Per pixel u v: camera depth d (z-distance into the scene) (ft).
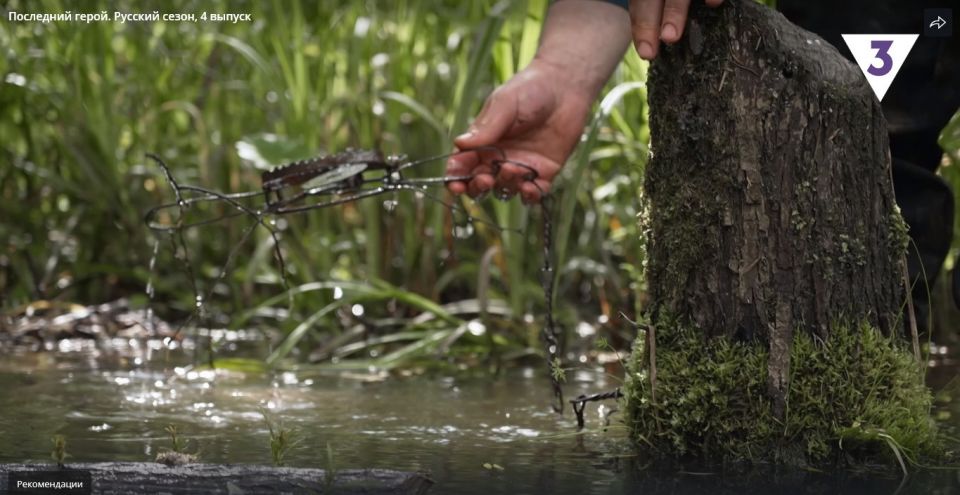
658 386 7.25
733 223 6.99
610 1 8.67
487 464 6.93
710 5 6.92
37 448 7.30
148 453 7.15
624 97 13.46
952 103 8.74
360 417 8.63
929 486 6.38
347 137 15.67
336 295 12.50
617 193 14.16
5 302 15.15
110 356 12.15
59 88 16.76
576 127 8.54
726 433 7.05
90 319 14.07
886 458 7.00
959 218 12.94
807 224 6.89
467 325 12.32
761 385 6.97
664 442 7.28
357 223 16.38
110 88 15.81
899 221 7.16
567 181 13.55
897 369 7.02
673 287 7.27
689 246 7.13
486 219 14.30
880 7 8.58
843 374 6.93
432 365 11.71
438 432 8.04
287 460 7.02
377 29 16.96
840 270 6.94
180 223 8.28
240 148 12.32
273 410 8.93
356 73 15.06
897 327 7.20
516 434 7.95
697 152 7.09
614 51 8.64
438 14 17.08
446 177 8.34
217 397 9.55
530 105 8.29
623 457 7.16
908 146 8.81
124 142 17.17
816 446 6.92
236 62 17.62
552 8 8.80
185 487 5.99
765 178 6.93
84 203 15.98
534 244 14.15
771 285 6.95
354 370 11.42
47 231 16.16
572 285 15.24
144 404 9.15
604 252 13.15
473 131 8.14
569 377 10.88
